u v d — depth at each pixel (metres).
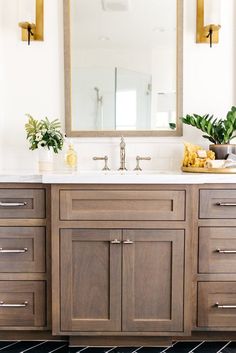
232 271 1.51
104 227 1.46
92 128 1.96
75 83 1.96
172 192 1.46
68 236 1.47
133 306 1.48
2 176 1.50
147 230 1.47
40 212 1.51
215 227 1.50
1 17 1.92
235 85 1.94
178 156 1.97
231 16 1.93
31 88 1.95
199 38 1.92
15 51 1.94
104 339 1.58
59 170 1.94
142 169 1.97
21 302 1.53
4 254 1.52
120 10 1.94
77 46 1.95
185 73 1.95
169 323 1.47
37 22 1.92
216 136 1.84
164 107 1.96
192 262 1.50
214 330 1.52
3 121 1.96
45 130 1.82
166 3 1.94
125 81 1.96
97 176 1.45
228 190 1.49
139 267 1.47
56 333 1.48
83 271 1.48
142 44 1.95
